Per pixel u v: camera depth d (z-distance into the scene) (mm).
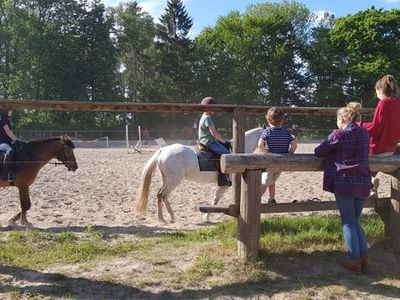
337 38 64312
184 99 66438
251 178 5953
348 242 5918
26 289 5305
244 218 6000
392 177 6691
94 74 60719
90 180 14820
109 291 5297
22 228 8258
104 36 63875
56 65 58344
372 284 5668
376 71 60250
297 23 69125
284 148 6488
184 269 5863
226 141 9383
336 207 6508
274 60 65375
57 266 5984
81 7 64188
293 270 5914
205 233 7426
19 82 58281
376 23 61281
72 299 5102
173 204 10969
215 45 69750
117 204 10859
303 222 7363
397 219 6664
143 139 45312
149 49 71312
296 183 14523
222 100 66688
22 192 8570
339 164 5836
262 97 67750
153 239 7277
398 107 6391
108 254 6445
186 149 9180
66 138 9047
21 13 60688
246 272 5758
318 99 66812
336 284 5598
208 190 12945
